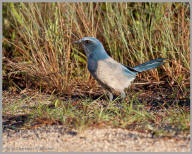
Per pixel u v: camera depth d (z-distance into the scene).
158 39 16.28
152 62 13.99
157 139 9.12
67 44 15.47
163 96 14.27
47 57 16.17
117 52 16.81
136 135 9.42
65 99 14.29
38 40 16.09
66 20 16.28
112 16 16.64
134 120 10.66
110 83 12.85
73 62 16.42
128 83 13.37
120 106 12.88
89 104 12.61
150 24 16.97
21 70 16.03
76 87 15.72
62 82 15.30
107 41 16.52
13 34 17.88
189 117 10.82
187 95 13.91
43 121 10.68
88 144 8.78
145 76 16.44
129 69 13.27
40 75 15.55
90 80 16.12
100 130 9.69
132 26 17.20
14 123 11.02
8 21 18.77
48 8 17.12
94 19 17.78
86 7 16.64
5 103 13.59
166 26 15.99
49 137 9.41
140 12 17.67
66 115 11.29
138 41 16.53
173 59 15.80
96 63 12.70
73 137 9.27
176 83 15.59
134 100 13.78
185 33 16.00
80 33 15.85
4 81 16.52
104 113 11.33
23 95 14.85
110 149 8.45
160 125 10.31
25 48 17.53
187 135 9.30
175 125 10.20
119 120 10.73
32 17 15.81
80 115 11.36
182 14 16.06
